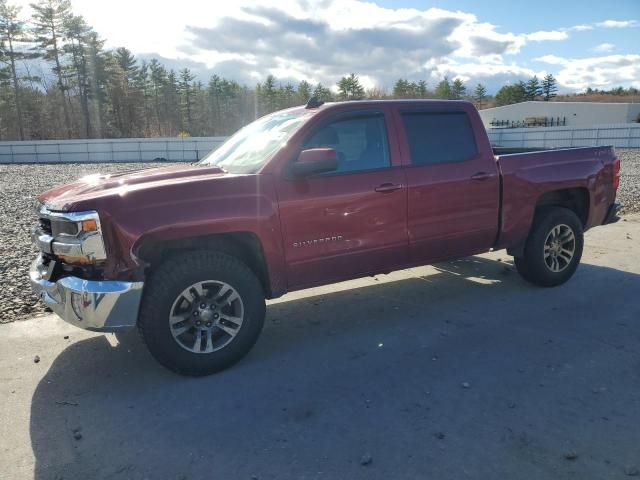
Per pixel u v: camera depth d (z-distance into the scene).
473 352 4.22
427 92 96.75
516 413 3.30
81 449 3.05
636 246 7.73
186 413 3.41
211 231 3.80
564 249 5.77
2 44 60.81
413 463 2.83
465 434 3.09
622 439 3.01
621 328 4.65
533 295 5.60
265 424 3.26
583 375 3.79
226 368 4.01
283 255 4.13
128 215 3.57
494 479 2.69
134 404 3.54
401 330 4.73
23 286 6.13
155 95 90.12
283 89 95.94
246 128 5.35
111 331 3.59
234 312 4.01
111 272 3.57
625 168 20.52
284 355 4.27
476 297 5.59
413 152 4.76
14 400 3.61
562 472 2.74
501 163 5.20
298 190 4.15
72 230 3.55
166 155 40.94
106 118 71.75
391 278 6.40
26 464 2.91
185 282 3.72
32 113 66.81
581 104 71.19
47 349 4.46
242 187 3.94
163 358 3.76
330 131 4.41
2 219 11.16
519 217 5.34
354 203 4.37
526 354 4.16
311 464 2.85
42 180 21.89
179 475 2.79
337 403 3.49
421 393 3.58
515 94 117.25
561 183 5.54
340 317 5.12
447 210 4.88
